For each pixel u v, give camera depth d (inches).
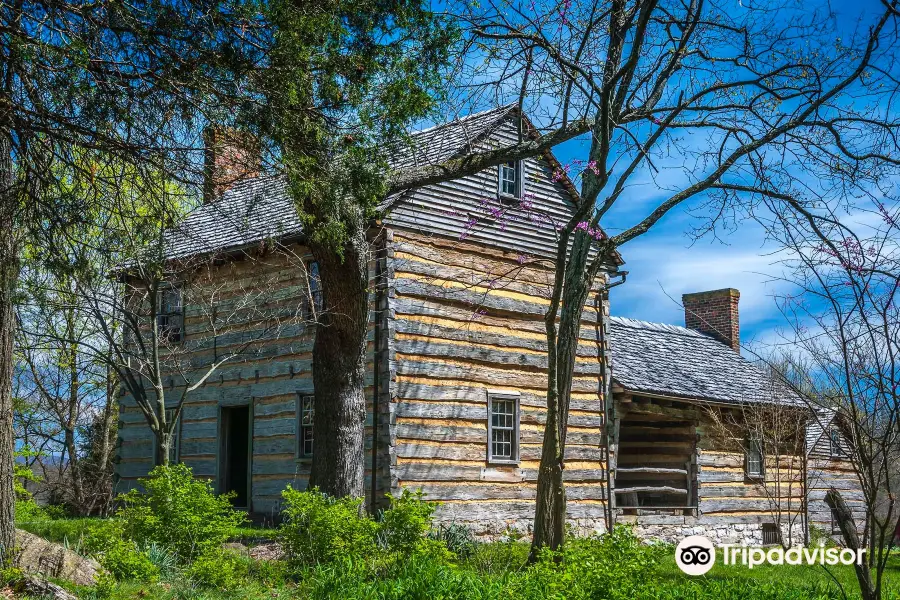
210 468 713.0
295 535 392.2
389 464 589.0
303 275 665.6
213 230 726.5
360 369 507.2
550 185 740.0
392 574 341.7
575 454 709.9
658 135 415.2
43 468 866.8
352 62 319.0
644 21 386.0
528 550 509.7
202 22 293.0
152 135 295.6
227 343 718.5
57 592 289.0
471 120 717.9
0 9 270.7
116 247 331.6
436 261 645.9
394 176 492.7
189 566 380.2
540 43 417.1
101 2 276.7
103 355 542.9
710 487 820.0
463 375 644.7
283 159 312.7
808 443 920.3
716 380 872.3
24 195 311.3
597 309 755.4
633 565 311.1
